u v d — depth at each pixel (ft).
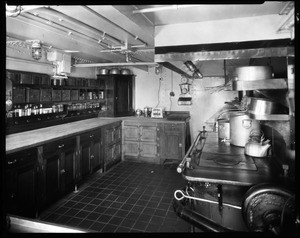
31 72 11.44
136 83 19.35
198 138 10.37
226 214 6.70
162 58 7.95
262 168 6.58
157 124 16.34
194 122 18.13
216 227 4.63
